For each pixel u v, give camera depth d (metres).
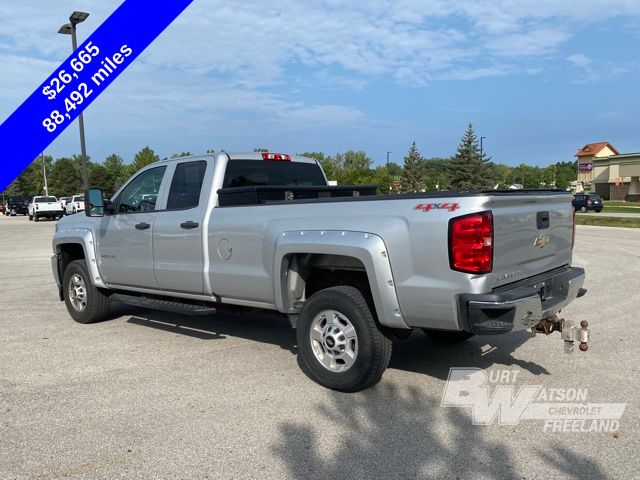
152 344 6.09
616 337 6.05
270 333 6.52
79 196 42.28
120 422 4.02
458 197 3.98
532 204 4.53
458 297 3.96
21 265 13.45
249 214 5.14
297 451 3.55
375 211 4.34
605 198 69.69
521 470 3.28
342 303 4.48
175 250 5.82
